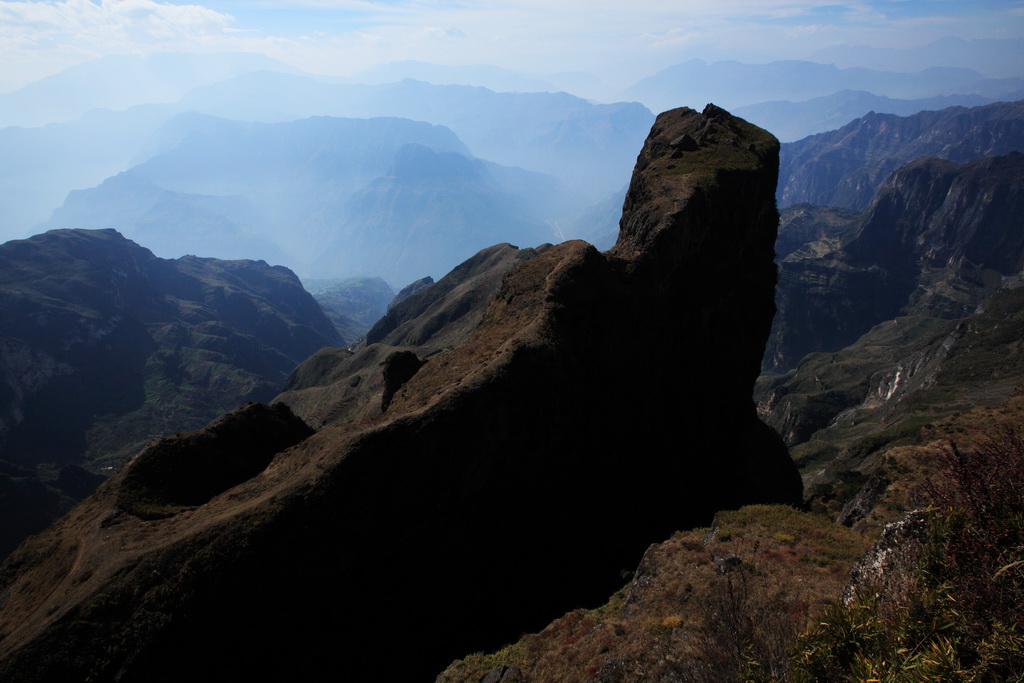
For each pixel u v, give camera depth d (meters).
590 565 38.81
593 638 22.22
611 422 44.25
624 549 41.12
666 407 52.34
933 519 10.18
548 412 38.94
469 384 36.59
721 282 58.09
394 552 31.45
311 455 34.25
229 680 25.75
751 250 64.38
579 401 41.62
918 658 8.20
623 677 18.61
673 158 65.50
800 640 10.21
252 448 41.16
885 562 10.90
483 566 34.50
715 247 57.31
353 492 31.38
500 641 32.47
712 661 14.09
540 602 35.38
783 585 21.55
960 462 10.64
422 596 31.78
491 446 36.00
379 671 29.45
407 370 54.56
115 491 33.62
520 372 38.00
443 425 34.56
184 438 38.22
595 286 46.38
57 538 32.16
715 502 52.34
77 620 24.89
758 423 77.25
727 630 14.12
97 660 24.09
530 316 43.53
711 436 56.38
